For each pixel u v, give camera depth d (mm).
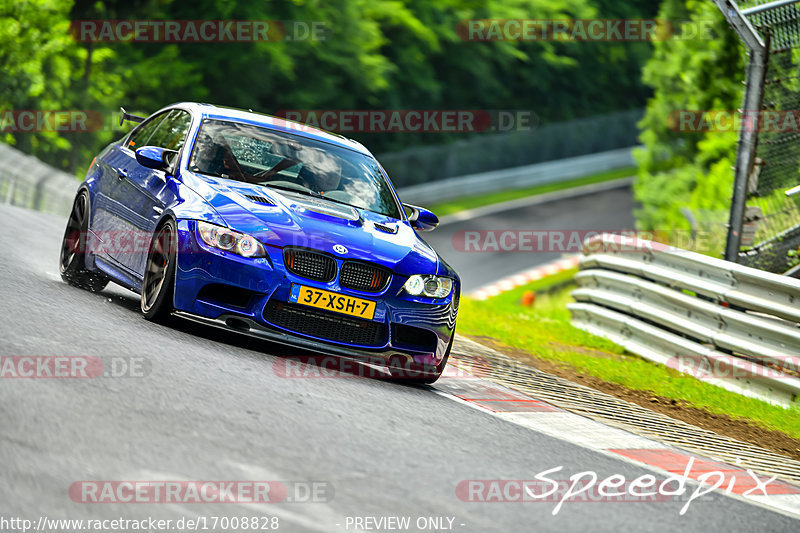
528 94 157250
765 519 15945
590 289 39438
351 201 23844
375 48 125438
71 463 11820
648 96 166500
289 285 20453
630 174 148625
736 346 30047
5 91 91938
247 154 23797
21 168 61656
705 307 31500
